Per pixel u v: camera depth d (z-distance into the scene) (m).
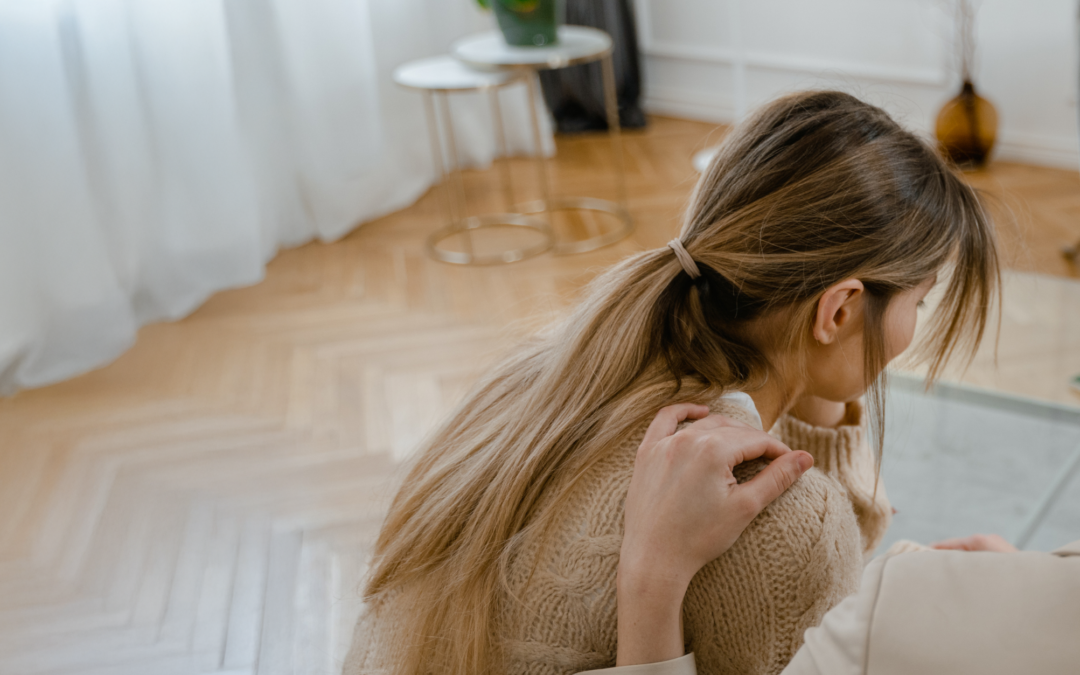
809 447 1.07
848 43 4.32
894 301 0.82
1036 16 3.71
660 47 4.98
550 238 3.63
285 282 3.50
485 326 3.02
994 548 1.11
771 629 0.72
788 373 0.87
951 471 1.60
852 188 0.77
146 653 1.81
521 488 0.80
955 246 0.83
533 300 3.17
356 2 3.70
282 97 3.66
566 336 0.87
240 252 3.38
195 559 2.06
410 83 3.45
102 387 2.85
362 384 2.74
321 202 3.78
